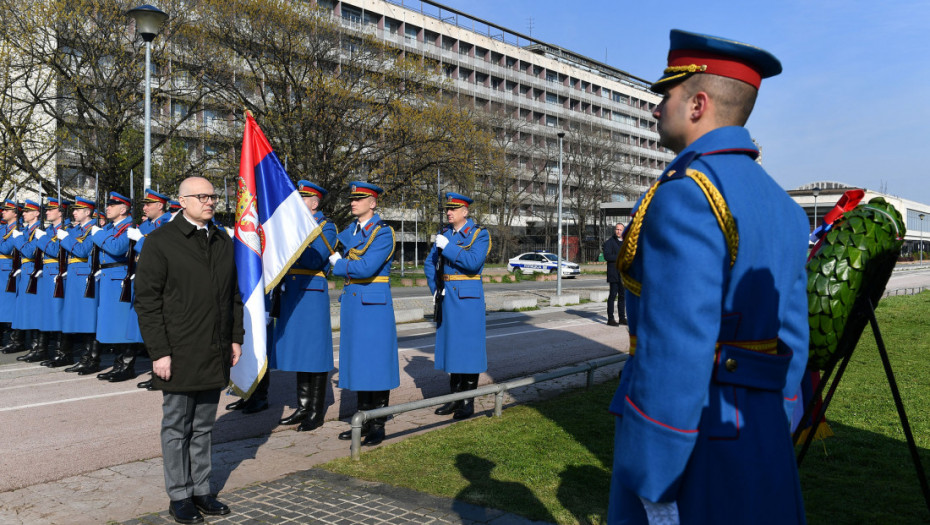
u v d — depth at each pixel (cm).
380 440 579
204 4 2495
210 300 420
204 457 424
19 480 484
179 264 411
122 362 856
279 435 609
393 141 2816
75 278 916
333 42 2731
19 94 2425
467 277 684
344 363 606
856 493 427
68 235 940
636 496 180
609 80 9825
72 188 2414
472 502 419
